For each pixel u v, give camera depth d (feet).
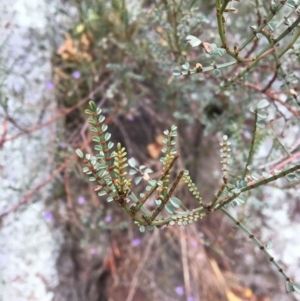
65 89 0.64
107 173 0.29
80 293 0.64
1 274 0.57
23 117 0.59
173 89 0.60
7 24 0.59
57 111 0.62
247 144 0.65
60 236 0.63
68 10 0.65
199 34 0.49
